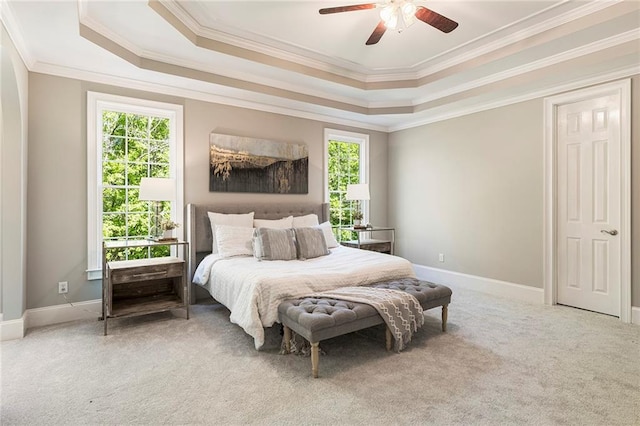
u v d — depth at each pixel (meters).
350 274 3.09
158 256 4.03
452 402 1.99
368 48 3.67
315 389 2.14
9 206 2.93
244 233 3.94
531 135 4.12
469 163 4.80
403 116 5.20
